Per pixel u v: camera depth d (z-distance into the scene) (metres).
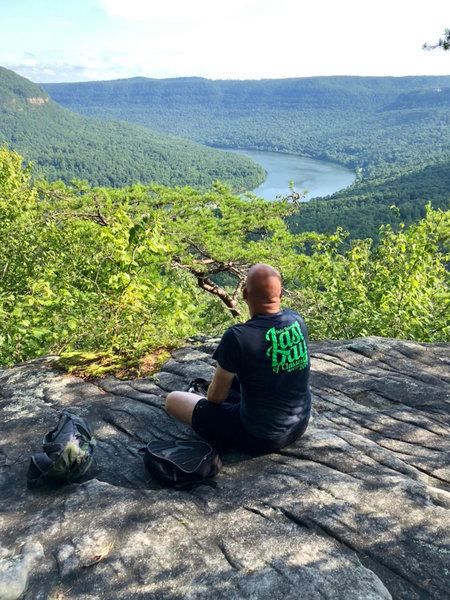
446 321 8.50
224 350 2.96
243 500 2.81
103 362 5.14
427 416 3.87
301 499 2.76
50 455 3.09
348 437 3.43
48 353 6.65
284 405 3.06
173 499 2.89
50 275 8.34
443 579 2.21
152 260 7.40
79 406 4.21
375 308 9.02
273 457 3.24
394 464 3.11
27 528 2.74
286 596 2.12
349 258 9.88
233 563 2.34
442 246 9.82
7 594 2.22
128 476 3.22
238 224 19.70
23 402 4.34
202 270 18.39
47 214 14.62
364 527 2.51
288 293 16.25
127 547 2.51
